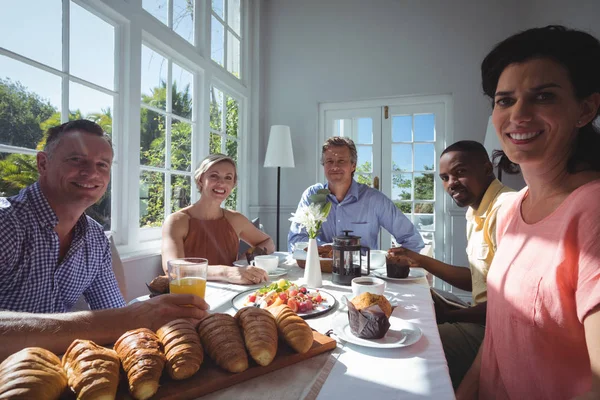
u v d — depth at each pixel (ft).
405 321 3.04
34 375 1.55
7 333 2.14
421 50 11.56
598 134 2.15
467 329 4.14
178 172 8.89
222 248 6.07
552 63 2.10
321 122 12.78
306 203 7.54
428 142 11.66
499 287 2.51
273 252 6.64
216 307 3.46
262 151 13.20
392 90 11.82
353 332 2.73
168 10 8.50
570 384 2.01
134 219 7.17
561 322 1.98
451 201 11.31
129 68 6.95
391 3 11.88
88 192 3.52
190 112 9.48
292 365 2.28
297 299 3.34
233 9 12.10
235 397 1.90
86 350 1.80
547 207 2.29
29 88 5.23
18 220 3.29
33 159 5.28
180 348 2.01
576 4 8.88
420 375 2.15
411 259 5.23
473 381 3.01
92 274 4.04
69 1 5.83
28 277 3.38
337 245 4.45
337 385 2.03
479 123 11.03
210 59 10.07
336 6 12.48
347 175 7.06
